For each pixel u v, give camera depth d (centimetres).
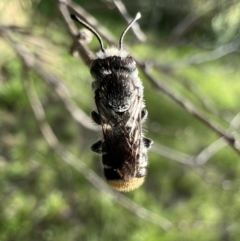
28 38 8
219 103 14
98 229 9
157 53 14
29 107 11
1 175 10
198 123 13
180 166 11
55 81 8
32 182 10
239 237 10
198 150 12
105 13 15
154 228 10
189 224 10
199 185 11
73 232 9
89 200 10
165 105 13
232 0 9
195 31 11
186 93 13
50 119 11
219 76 15
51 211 9
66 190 10
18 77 11
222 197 11
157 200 11
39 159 10
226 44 11
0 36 8
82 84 12
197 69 14
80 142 11
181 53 14
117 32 15
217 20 10
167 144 12
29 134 11
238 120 10
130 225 10
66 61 11
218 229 10
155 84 6
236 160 12
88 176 9
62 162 10
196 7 10
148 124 12
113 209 10
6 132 11
